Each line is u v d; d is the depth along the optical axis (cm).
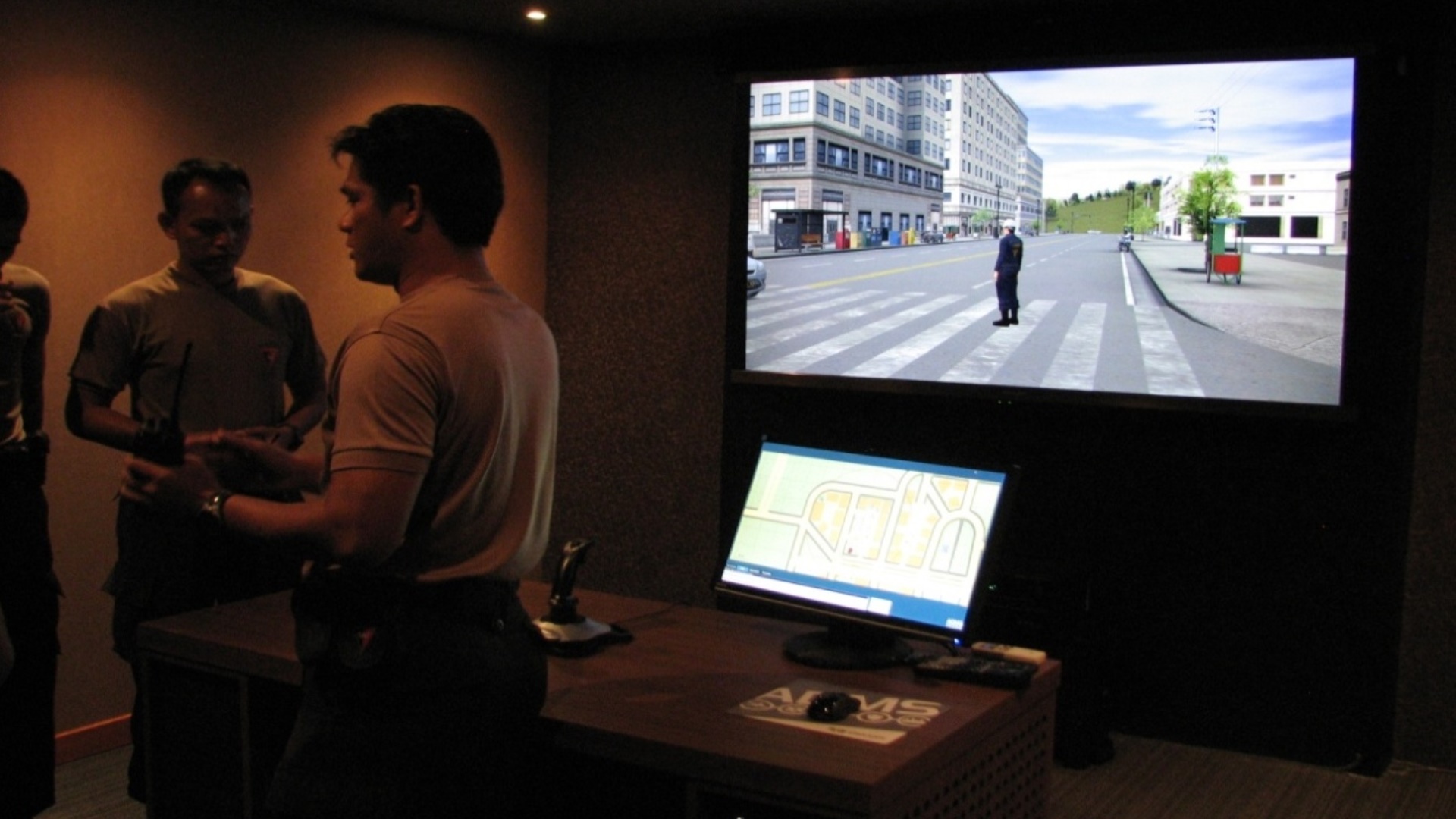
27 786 228
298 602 135
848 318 383
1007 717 168
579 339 437
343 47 369
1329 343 321
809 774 135
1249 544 333
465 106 406
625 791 192
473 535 136
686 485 420
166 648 190
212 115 336
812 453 199
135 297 247
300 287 364
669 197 415
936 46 364
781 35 384
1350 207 317
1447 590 319
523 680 141
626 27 390
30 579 226
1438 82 309
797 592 191
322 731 135
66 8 301
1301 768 326
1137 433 345
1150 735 348
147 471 142
